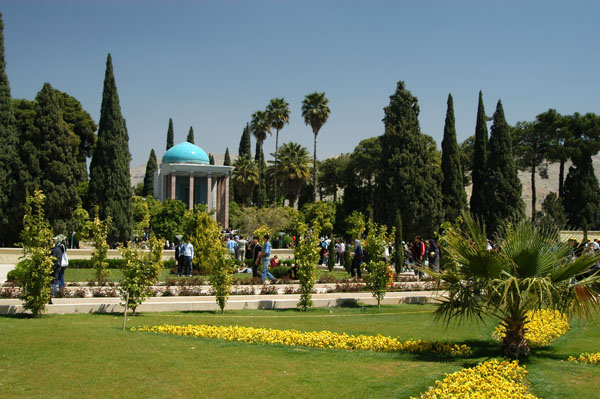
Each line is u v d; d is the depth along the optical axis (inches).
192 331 450.6
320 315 596.7
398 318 574.9
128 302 541.3
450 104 1953.7
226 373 317.7
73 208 1475.1
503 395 268.1
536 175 6235.2
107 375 306.2
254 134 2822.3
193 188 2472.9
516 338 376.5
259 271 869.2
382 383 298.2
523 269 358.0
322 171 3437.5
